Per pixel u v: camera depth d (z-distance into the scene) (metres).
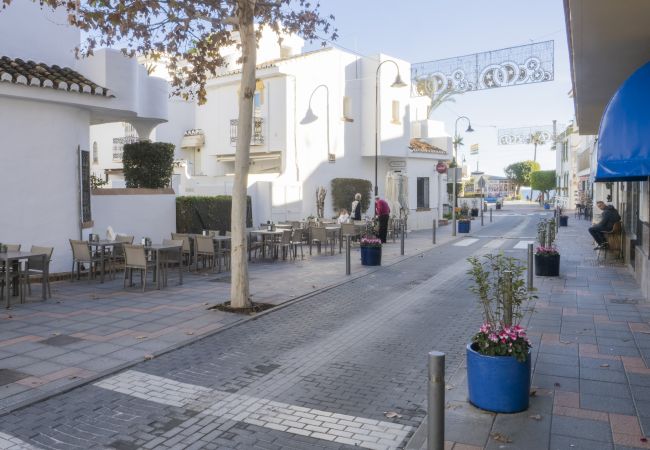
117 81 13.46
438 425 3.95
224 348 7.55
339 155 25.80
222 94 25.12
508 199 101.19
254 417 5.27
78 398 5.71
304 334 8.30
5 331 8.23
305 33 10.33
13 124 11.99
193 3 9.04
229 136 24.89
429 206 32.19
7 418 5.21
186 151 29.17
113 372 6.47
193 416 5.28
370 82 26.91
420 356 7.19
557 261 13.47
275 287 12.13
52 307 9.91
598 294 11.22
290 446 4.67
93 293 11.27
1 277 10.40
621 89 7.47
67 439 4.80
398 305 10.41
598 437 4.71
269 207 21.69
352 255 18.25
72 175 13.13
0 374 6.34
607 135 7.34
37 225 12.48
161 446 4.68
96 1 8.73
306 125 23.77
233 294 9.82
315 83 24.17
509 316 5.41
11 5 12.81
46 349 7.34
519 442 4.62
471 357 5.39
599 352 7.20
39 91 11.98
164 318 9.12
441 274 14.20
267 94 23.36
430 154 31.41
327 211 25.06
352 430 4.98
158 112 15.48
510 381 5.19
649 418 5.09
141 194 15.42
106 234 14.44
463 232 27.50
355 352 7.38
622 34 7.67
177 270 14.57
